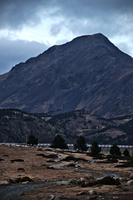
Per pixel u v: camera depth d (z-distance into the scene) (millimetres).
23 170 77938
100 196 39531
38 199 41219
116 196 39188
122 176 69000
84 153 148000
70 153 141125
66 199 38875
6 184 59375
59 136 194625
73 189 47594
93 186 49438
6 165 86750
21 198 43250
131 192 41844
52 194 43844
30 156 112500
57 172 77000
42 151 134375
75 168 87062
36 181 62781
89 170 83562
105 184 49938
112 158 125375
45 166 88312
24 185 57188
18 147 144500
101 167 91875
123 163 103375
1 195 47469
